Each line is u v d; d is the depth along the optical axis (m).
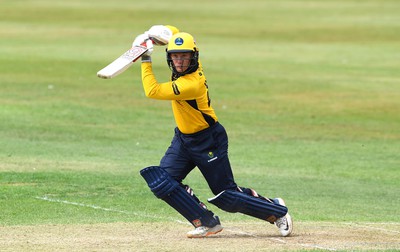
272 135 76.12
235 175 56.38
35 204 41.69
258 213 33.25
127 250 30.09
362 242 32.53
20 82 100.94
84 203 42.47
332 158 65.44
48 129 74.81
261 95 97.31
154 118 82.88
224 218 39.34
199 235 33.00
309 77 110.81
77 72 110.00
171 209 41.09
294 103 92.81
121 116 83.12
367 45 147.62
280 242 32.22
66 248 30.36
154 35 32.12
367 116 86.62
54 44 139.88
